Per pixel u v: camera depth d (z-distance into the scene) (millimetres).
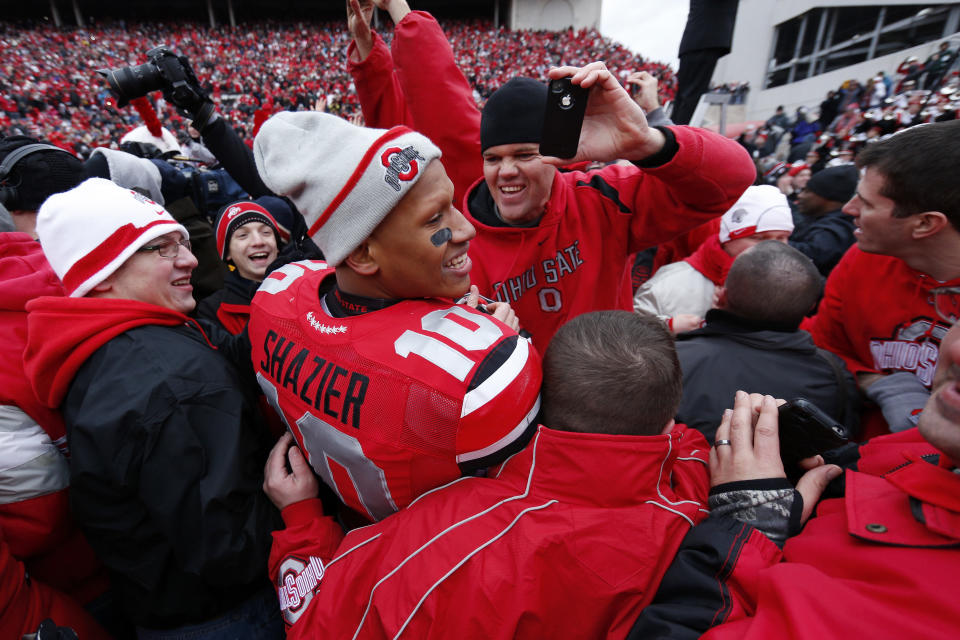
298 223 2236
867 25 15125
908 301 1358
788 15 17594
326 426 805
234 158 2242
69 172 1556
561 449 778
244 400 1031
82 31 27578
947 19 12977
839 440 877
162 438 907
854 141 7266
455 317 793
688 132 1035
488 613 710
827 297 1675
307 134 780
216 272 2188
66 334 937
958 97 6855
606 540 746
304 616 826
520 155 1273
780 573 709
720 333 1354
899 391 1328
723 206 1165
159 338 1005
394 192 698
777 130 10641
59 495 1053
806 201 2857
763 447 909
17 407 1007
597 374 775
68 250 982
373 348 765
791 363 1280
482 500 787
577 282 1441
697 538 803
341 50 28672
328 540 966
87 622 1100
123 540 970
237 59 26828
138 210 1044
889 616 624
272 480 1003
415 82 1667
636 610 759
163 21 30594
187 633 1042
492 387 710
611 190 1404
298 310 901
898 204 1128
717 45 1795
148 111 3203
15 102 17922
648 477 785
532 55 28000
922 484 727
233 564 944
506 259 1463
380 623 749
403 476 795
